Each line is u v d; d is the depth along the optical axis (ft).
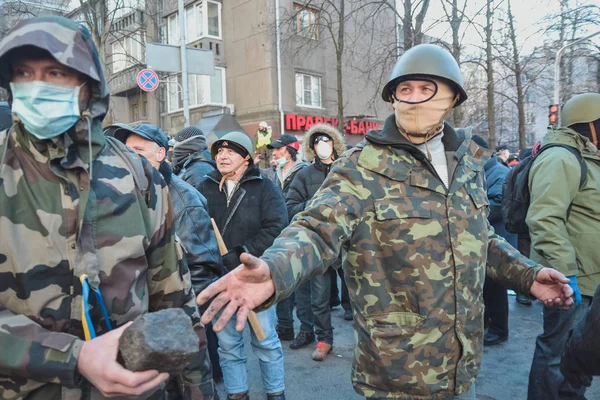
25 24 3.85
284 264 4.32
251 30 50.67
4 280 3.71
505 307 12.60
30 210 3.80
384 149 5.59
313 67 53.52
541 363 7.98
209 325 10.72
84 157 4.05
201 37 51.93
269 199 9.91
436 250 5.31
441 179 5.56
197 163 12.85
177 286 4.74
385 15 45.01
